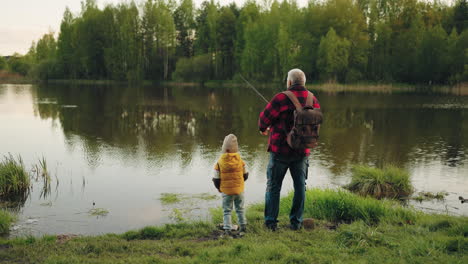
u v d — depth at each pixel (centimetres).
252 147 1355
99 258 387
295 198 456
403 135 1634
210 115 2312
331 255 376
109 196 799
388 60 5841
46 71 8444
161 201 759
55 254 403
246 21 7506
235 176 468
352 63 5991
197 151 1287
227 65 7825
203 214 673
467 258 359
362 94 4194
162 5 8256
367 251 386
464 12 6297
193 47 8562
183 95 4025
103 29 8131
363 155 1234
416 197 798
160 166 1077
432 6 6650
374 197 801
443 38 5281
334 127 1855
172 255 401
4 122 1962
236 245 399
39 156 1202
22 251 415
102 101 3256
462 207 732
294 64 5909
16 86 5991
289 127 420
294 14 6444
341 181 927
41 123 1936
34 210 708
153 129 1772
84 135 1602
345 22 6003
